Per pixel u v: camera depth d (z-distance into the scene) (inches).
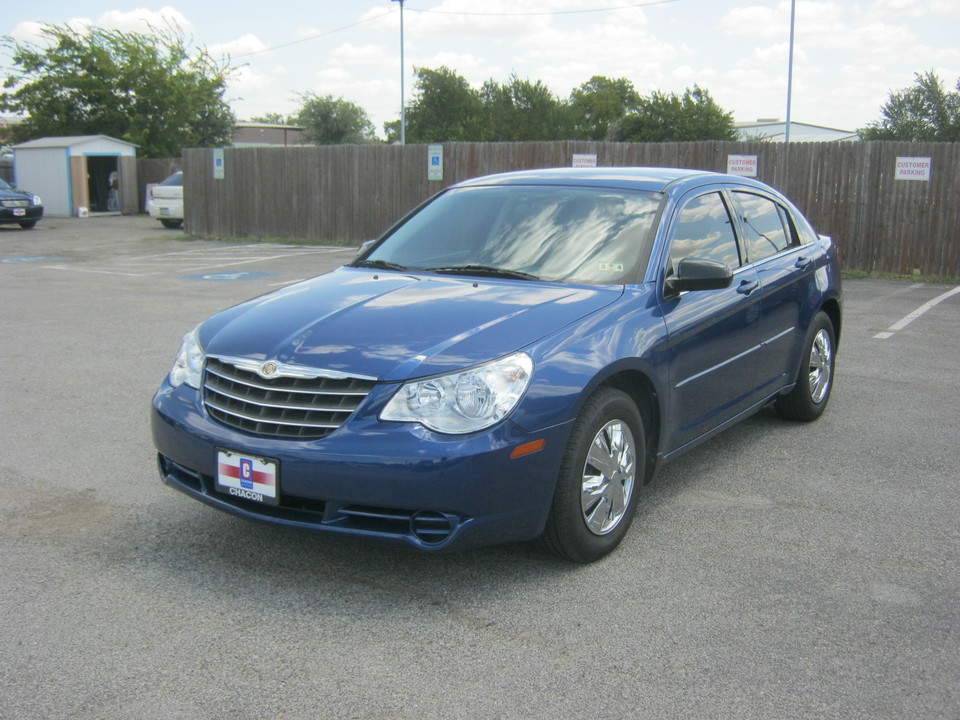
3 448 212.4
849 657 123.0
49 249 768.3
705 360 176.7
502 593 140.9
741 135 2033.7
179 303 440.5
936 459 209.8
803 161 591.8
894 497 185.2
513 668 119.7
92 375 286.4
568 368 140.3
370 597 139.6
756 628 130.6
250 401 139.9
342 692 114.0
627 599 139.3
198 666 119.7
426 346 138.3
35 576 145.7
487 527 133.5
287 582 144.3
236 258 682.2
